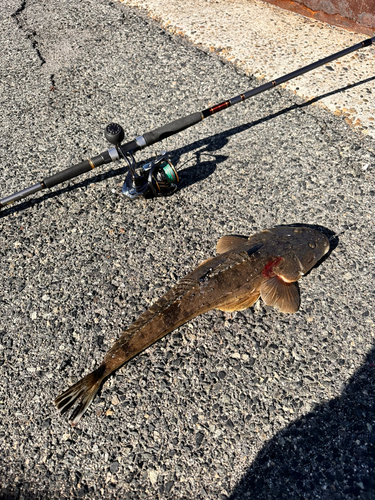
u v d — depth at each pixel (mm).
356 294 640
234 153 850
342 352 590
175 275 689
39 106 996
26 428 563
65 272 711
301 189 778
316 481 499
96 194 814
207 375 585
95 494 511
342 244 695
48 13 1261
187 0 1231
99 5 1266
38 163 883
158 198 793
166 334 606
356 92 908
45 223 781
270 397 562
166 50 1084
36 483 524
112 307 661
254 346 604
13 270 722
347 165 800
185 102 958
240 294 625
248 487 501
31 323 657
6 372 611
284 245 656
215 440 535
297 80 952
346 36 1040
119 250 729
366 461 505
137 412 563
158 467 522
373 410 540
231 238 707
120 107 969
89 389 554
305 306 635
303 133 862
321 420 539
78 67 1076
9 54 1136
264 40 1060
